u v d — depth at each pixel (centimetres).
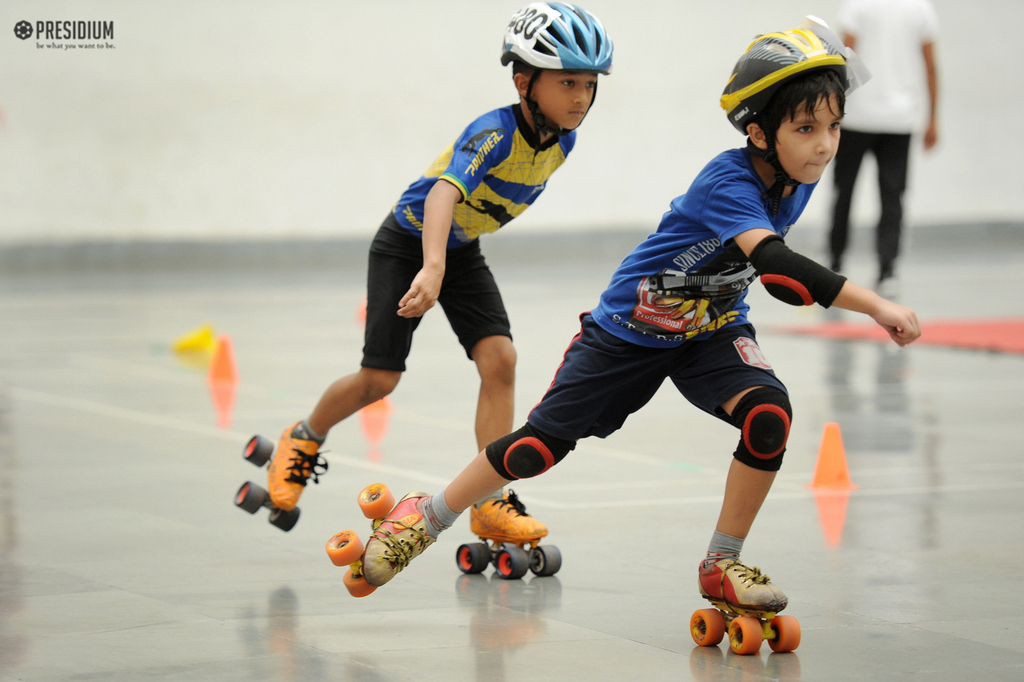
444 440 2020
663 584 1186
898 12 3569
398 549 1048
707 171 999
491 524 1223
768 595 956
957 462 1828
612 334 1050
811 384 2636
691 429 2161
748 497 1020
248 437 2030
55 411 2284
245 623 1032
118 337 3541
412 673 899
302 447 1355
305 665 914
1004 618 1062
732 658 950
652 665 929
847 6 3619
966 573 1218
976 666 927
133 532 1380
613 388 1056
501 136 1229
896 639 1000
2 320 3981
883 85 3588
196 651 948
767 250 921
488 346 1345
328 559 1268
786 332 3638
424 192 1312
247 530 1398
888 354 3134
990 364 2948
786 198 1016
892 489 1641
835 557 1284
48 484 1647
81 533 1373
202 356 3145
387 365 1323
